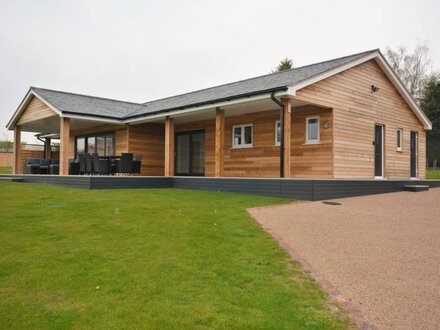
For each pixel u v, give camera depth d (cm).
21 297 338
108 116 1533
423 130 1656
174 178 1278
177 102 1505
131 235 539
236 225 615
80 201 823
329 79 1155
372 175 1324
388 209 798
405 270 432
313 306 336
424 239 560
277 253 478
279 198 941
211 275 397
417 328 304
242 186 1045
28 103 1742
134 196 932
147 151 1691
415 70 3606
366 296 362
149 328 288
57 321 296
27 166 1752
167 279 383
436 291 375
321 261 459
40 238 517
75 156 2009
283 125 1047
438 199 966
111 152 1762
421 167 1630
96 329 286
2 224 591
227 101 1136
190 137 1689
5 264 416
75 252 460
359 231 602
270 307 328
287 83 1019
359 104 1278
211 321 301
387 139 1413
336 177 1167
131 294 347
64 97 1698
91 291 352
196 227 593
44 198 869
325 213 739
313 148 1212
